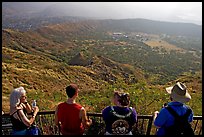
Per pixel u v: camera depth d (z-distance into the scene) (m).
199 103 8.31
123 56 184.75
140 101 7.33
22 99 3.88
